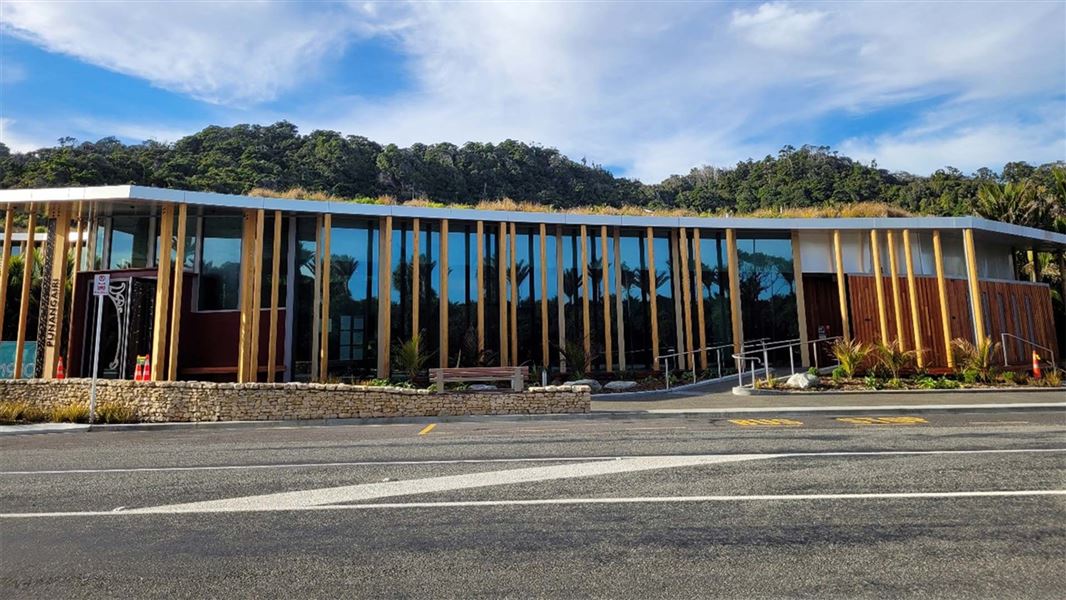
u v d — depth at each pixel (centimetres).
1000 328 2183
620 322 2061
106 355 1769
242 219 1889
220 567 384
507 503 524
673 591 338
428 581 356
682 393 1627
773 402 1413
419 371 1827
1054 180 3138
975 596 328
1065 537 421
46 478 660
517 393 1314
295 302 1894
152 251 1861
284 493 573
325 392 1277
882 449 769
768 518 473
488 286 2038
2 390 1353
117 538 444
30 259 1736
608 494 550
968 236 2078
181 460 767
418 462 725
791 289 2166
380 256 1941
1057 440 822
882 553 395
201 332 1823
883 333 1983
